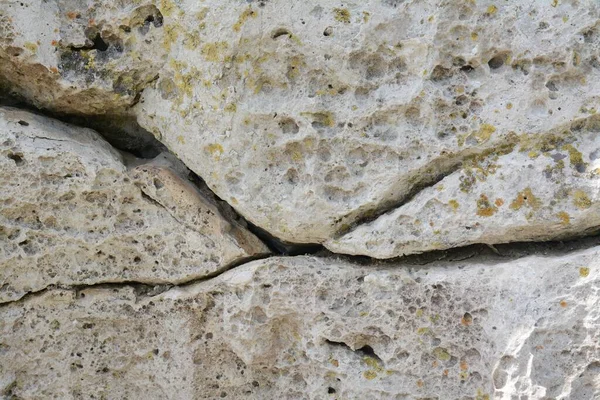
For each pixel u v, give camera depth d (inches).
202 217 54.6
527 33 49.5
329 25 50.2
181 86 52.3
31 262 54.4
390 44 50.4
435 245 52.4
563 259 51.3
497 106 50.5
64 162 52.9
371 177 52.0
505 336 51.4
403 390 54.1
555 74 49.9
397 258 54.3
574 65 49.6
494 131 50.6
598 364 50.3
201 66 51.3
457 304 52.6
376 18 49.9
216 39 50.6
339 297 53.9
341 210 52.7
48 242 54.3
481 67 50.4
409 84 50.8
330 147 51.8
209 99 51.6
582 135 50.7
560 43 49.3
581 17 49.0
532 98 50.3
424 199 51.8
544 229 51.4
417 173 51.9
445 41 50.1
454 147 51.1
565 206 50.4
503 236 51.9
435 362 53.7
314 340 54.5
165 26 51.6
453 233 51.9
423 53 50.1
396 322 53.5
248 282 54.1
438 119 51.1
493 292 52.1
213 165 52.7
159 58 52.5
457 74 50.8
